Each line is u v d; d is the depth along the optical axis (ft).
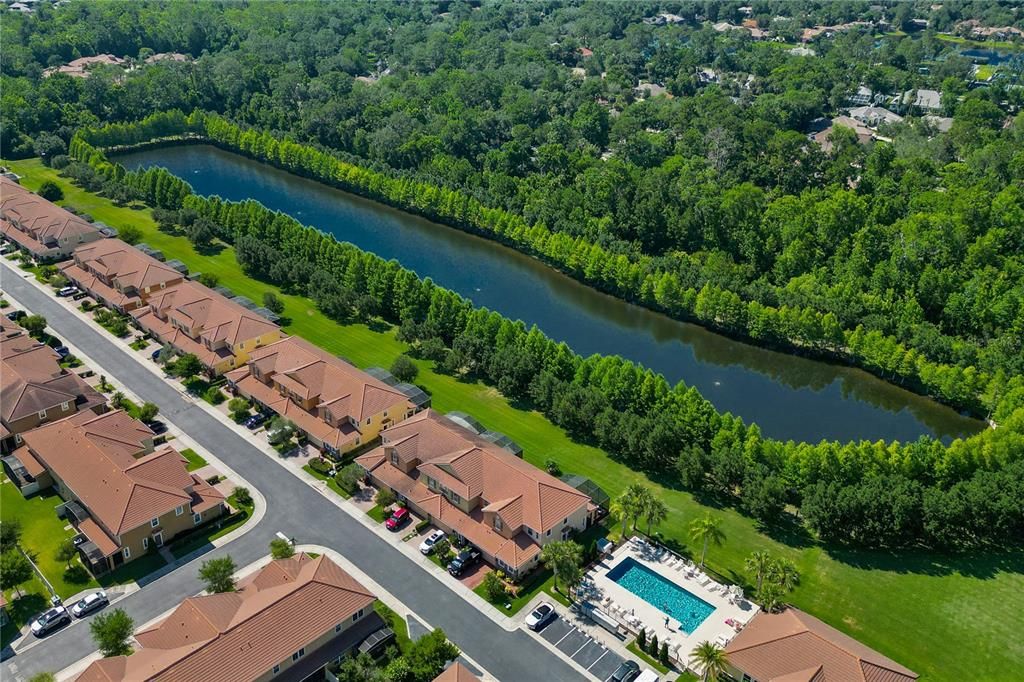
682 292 606.55
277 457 434.71
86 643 323.78
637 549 377.71
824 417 508.53
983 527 389.80
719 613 341.62
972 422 501.97
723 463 404.77
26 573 346.74
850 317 564.30
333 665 311.06
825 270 609.83
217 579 335.88
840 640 311.27
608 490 415.85
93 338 541.75
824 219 649.20
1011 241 634.02
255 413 469.57
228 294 588.91
